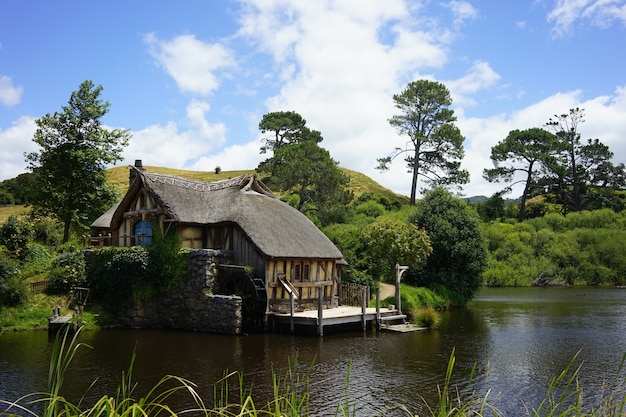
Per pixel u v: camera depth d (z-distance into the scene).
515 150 86.00
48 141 44.03
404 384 17.59
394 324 31.39
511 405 15.34
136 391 16.30
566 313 38.50
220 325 28.09
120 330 29.20
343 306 35.41
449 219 47.22
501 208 90.38
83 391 16.28
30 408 14.62
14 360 20.75
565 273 69.94
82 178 44.47
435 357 22.11
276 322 28.95
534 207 90.75
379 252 41.56
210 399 15.46
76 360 20.81
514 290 61.34
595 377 18.83
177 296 30.09
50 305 30.69
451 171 80.12
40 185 43.84
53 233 49.12
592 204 88.56
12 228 38.69
